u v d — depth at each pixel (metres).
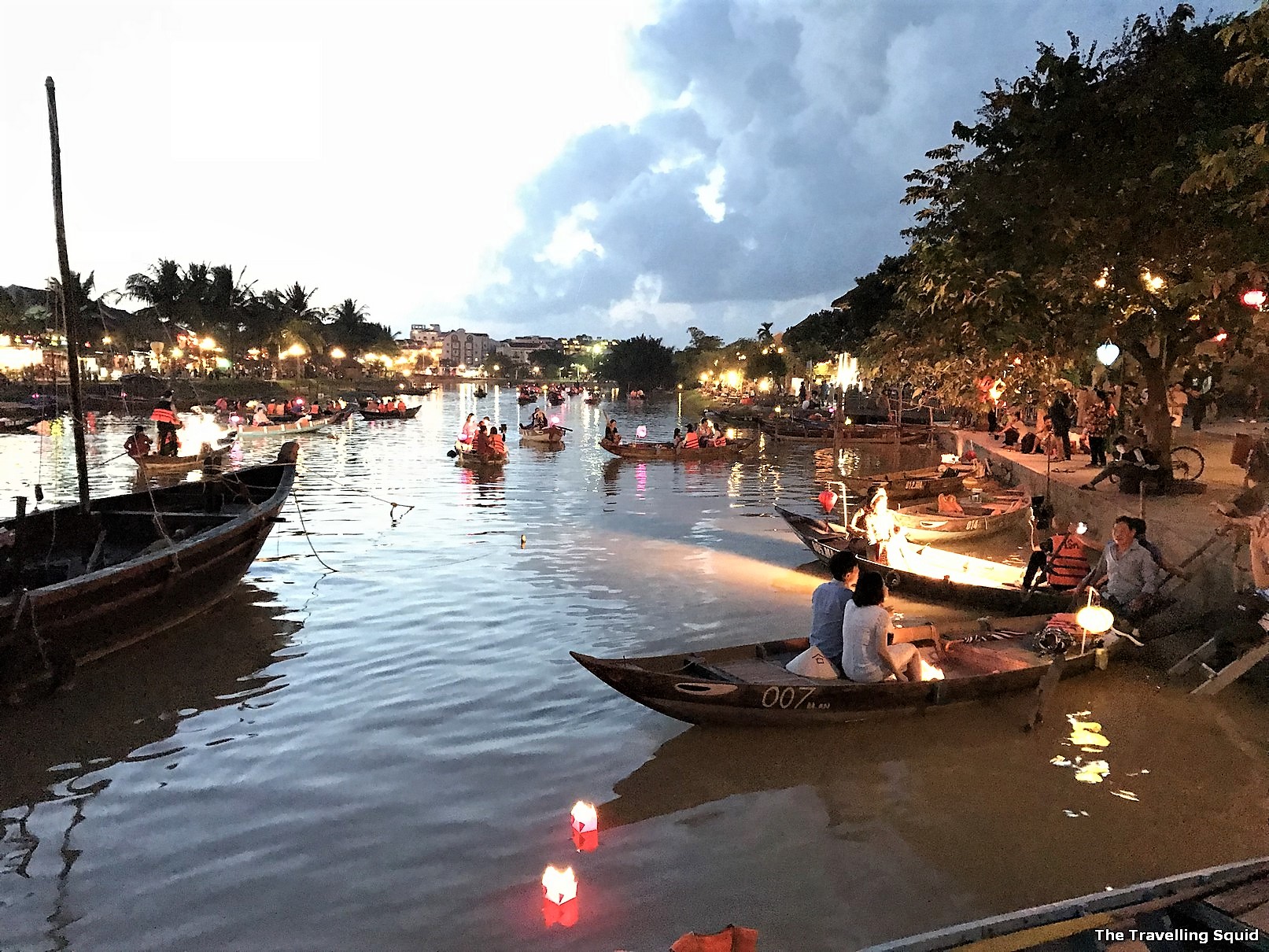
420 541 16.41
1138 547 9.55
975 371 13.90
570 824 6.30
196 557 10.60
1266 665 8.74
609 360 115.44
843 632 8.02
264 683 9.05
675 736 7.73
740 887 5.51
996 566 12.79
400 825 6.29
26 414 44.44
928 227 14.13
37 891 5.50
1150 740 7.62
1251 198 8.23
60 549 11.39
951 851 5.92
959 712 8.22
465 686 8.95
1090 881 5.55
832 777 7.00
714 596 12.49
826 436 42.22
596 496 23.08
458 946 4.93
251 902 5.38
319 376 95.88
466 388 145.00
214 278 77.12
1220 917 4.05
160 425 26.73
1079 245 11.80
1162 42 12.09
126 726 7.98
